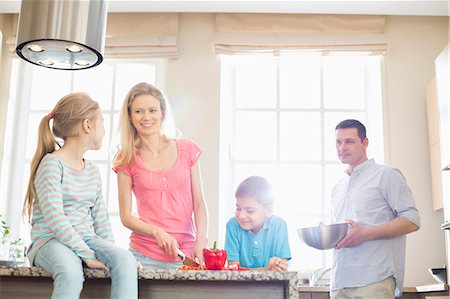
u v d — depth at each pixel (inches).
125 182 86.4
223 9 142.9
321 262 141.1
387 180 96.6
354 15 145.6
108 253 62.5
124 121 87.3
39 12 74.2
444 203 124.0
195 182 89.7
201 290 62.1
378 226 92.7
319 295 117.5
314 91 150.0
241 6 141.5
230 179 145.6
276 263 70.2
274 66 150.9
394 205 95.7
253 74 150.9
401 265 95.2
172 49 144.3
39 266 64.1
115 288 60.5
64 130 72.4
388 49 144.9
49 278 63.4
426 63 144.8
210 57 145.9
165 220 85.0
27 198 70.8
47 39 73.8
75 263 61.6
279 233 83.9
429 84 137.7
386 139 141.2
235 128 148.2
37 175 68.6
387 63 145.0
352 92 149.7
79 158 73.2
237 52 144.9
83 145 73.0
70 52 78.4
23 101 149.6
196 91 144.1
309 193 145.3
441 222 135.5
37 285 63.4
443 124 117.9
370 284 93.0
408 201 95.3
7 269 61.3
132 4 140.6
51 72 152.6
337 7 140.6
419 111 142.5
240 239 84.8
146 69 151.3
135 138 88.4
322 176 145.5
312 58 148.0
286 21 145.6
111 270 61.6
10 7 142.6
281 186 145.5
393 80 144.2
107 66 151.4
